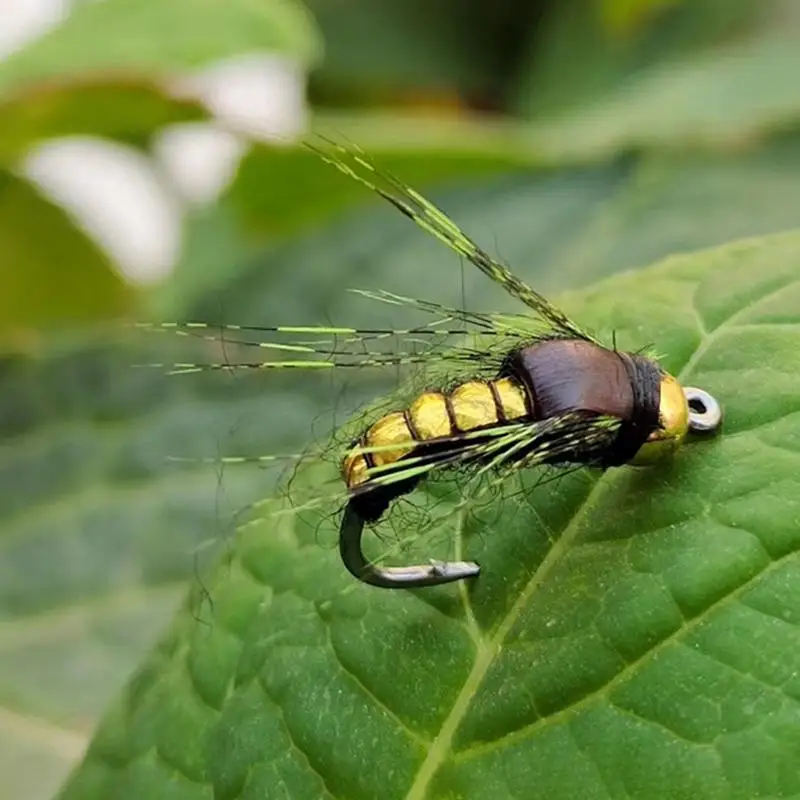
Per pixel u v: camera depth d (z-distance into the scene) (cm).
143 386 10
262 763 8
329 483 8
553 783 7
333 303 11
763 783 7
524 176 11
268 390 10
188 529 10
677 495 7
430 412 8
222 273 12
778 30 14
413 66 16
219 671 8
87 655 10
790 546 7
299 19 10
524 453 8
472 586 8
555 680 7
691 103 12
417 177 11
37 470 10
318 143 11
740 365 8
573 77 15
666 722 7
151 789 8
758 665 7
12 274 12
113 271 12
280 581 8
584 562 7
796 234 8
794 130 11
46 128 10
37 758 9
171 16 10
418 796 7
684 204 11
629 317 8
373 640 8
